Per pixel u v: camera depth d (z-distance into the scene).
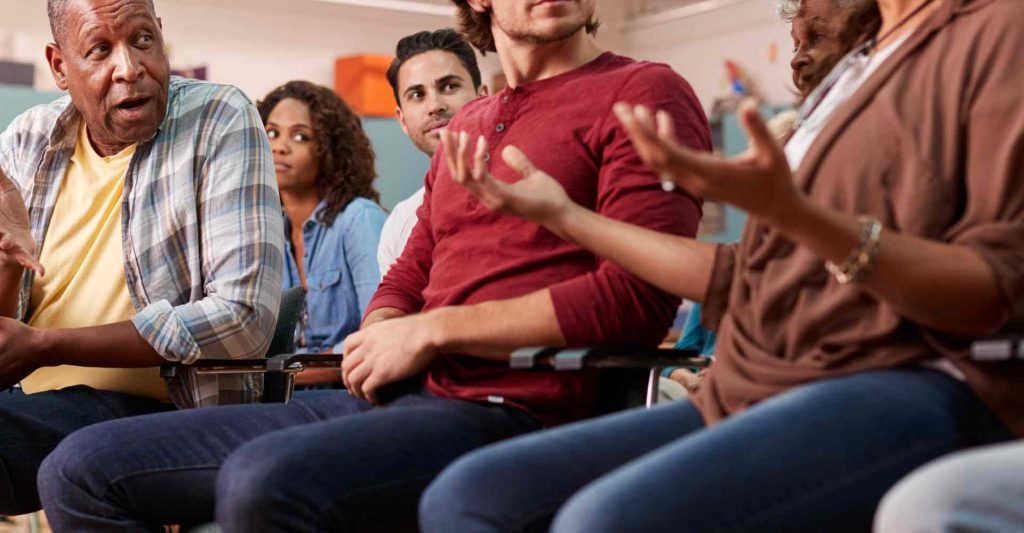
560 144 1.62
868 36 1.45
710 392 1.33
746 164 1.06
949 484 0.95
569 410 1.59
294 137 3.48
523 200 1.35
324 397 1.81
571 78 1.67
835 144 1.28
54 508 1.64
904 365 1.20
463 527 1.19
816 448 1.11
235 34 7.59
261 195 2.10
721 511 1.07
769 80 8.47
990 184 1.16
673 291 1.43
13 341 1.90
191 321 1.98
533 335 1.51
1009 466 0.94
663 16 9.23
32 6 6.83
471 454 1.26
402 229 2.82
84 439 1.65
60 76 2.13
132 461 1.63
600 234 1.40
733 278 1.38
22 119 2.24
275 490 1.37
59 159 2.18
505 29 1.69
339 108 3.51
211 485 1.65
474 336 1.54
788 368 1.25
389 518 1.43
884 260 1.11
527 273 1.60
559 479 1.23
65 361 1.93
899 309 1.14
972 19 1.22
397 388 1.68
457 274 1.67
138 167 2.11
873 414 1.13
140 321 1.96
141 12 2.05
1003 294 1.10
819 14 1.69
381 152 5.57
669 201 1.53
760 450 1.10
